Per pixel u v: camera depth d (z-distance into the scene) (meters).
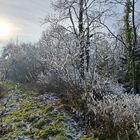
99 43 20.31
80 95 12.77
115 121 9.63
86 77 14.60
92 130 9.85
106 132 9.43
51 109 12.59
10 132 10.47
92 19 25.48
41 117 11.70
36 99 15.73
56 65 16.62
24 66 36.34
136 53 27.95
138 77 27.06
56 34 20.23
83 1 26.91
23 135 10.05
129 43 27.72
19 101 16.59
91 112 10.98
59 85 16.77
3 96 19.84
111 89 16.52
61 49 17.03
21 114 12.84
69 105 12.49
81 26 25.59
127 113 10.09
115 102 11.25
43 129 10.45
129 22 28.02
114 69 31.39
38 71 26.36
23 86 24.22
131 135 8.98
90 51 17.95
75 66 15.49
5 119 12.41
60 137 9.55
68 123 10.77
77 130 10.17
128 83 27.12
